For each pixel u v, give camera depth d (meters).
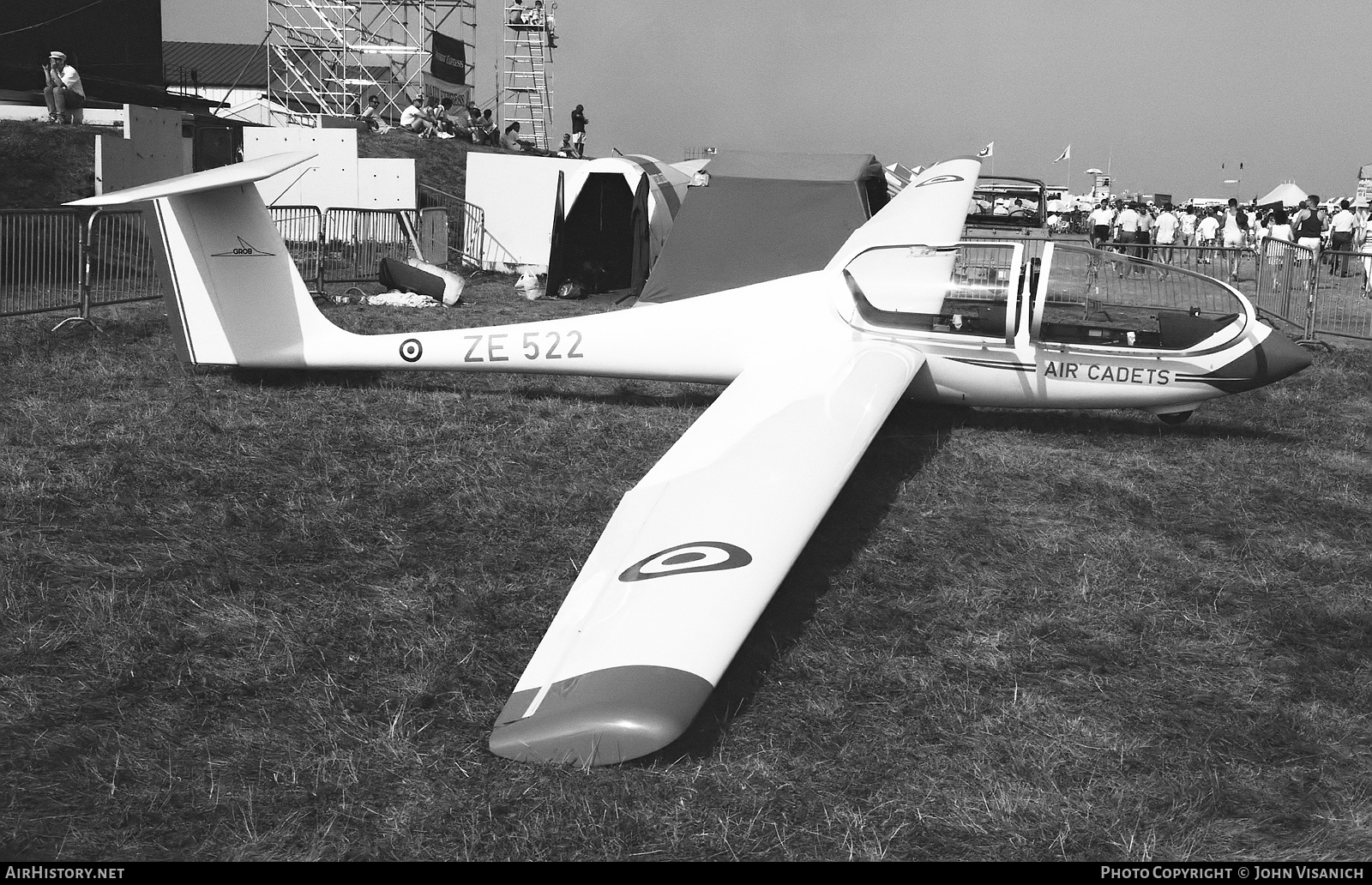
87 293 10.70
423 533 5.46
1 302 10.90
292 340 8.28
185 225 8.08
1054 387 7.67
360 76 29.38
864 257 7.89
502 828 3.11
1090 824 3.19
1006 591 4.93
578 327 8.12
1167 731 3.74
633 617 3.78
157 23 25.73
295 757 3.44
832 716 3.78
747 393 6.60
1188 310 7.51
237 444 6.74
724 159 13.75
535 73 33.06
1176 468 7.03
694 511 4.66
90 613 4.33
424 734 3.60
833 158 13.79
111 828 3.07
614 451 6.98
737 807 3.24
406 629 4.37
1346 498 6.48
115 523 5.40
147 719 3.64
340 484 6.14
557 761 3.33
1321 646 4.44
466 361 8.23
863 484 6.45
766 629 4.47
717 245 13.30
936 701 3.89
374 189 18.78
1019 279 7.55
